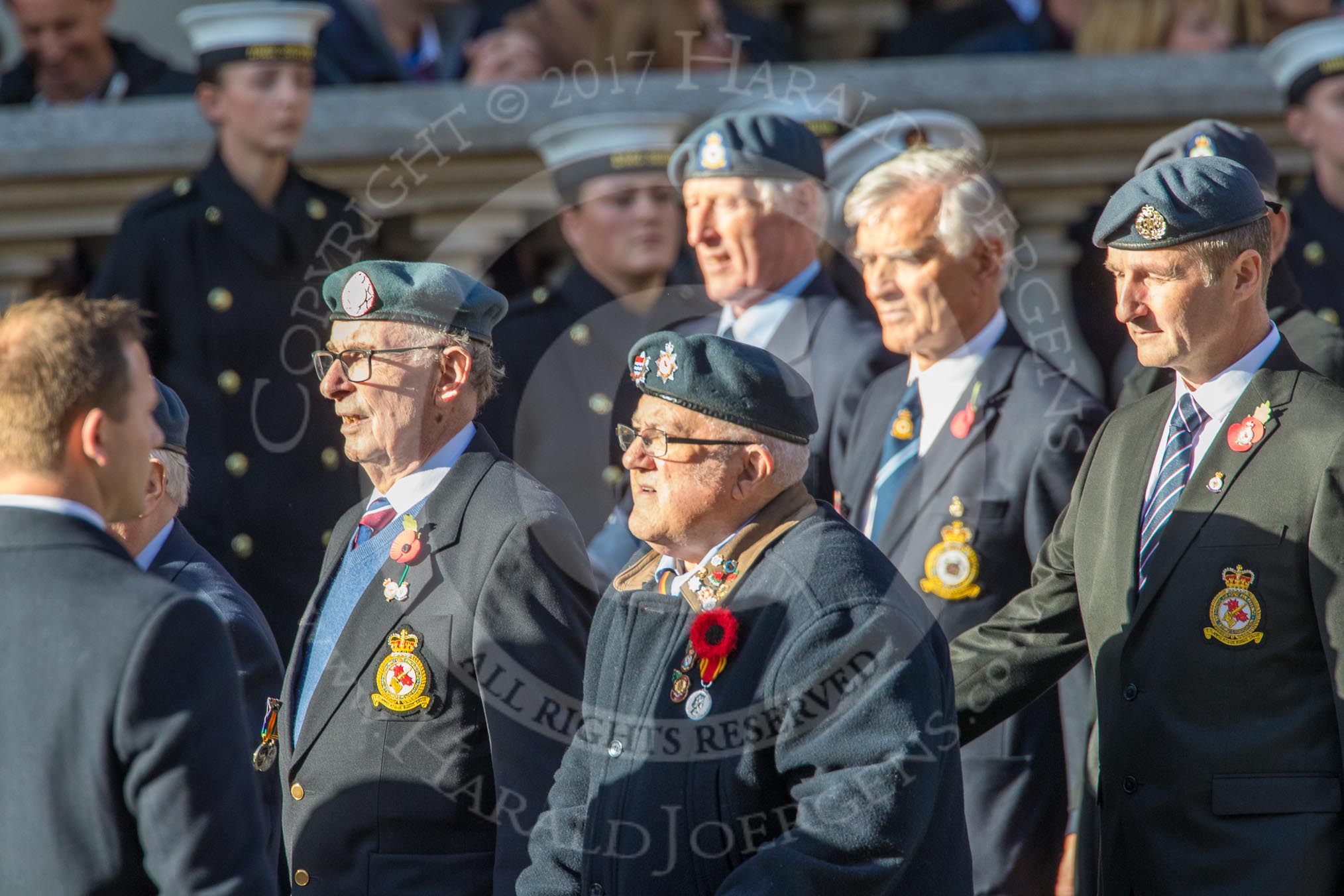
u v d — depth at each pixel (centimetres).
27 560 942
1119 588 1160
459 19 2534
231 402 1781
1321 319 1395
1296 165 2214
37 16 2252
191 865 902
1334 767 1075
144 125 2127
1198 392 1160
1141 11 2350
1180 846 1104
